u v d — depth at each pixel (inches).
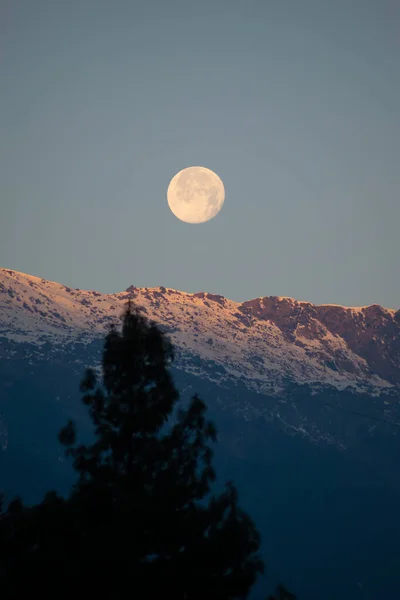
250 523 7037.4
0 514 6963.6
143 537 6747.1
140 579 6520.7
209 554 6712.6
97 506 6752.0
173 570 6619.1
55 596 6363.2
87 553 6515.8
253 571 6865.2
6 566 6604.3
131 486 7076.8
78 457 7239.2
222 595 6683.1
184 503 7130.9
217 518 7032.5
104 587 6432.1
